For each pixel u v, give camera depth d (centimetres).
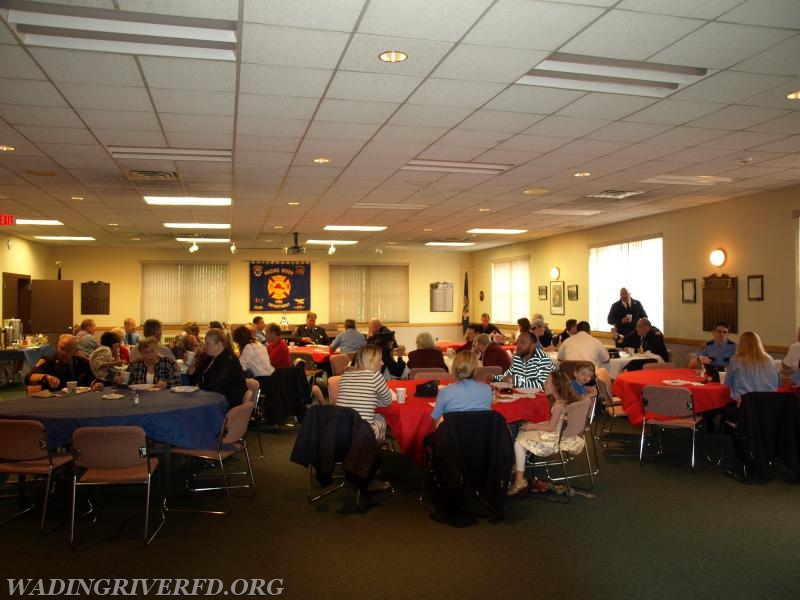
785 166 688
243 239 1409
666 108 484
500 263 1634
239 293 1658
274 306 1675
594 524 434
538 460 607
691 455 625
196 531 419
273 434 733
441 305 1797
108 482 393
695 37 357
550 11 324
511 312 1580
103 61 383
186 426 445
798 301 811
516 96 454
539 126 530
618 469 577
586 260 1264
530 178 748
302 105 471
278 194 841
